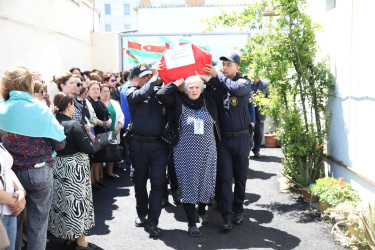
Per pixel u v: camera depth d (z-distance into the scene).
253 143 7.79
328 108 5.32
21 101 2.73
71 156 3.46
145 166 4.02
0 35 4.97
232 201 4.12
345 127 4.64
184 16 14.10
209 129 3.83
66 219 3.43
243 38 8.97
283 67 5.02
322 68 5.29
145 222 4.30
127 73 7.87
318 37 5.86
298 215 4.52
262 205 4.89
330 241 3.80
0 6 4.97
